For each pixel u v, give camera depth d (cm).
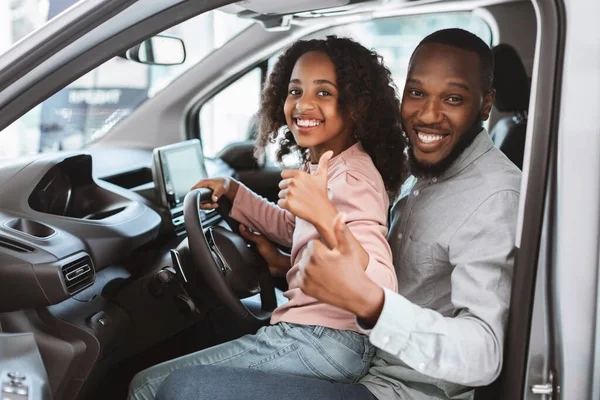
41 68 103
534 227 108
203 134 275
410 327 108
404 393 130
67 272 146
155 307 184
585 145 106
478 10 230
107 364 177
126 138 268
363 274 104
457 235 131
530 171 108
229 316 198
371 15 219
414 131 139
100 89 567
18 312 145
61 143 566
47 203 179
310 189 105
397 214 155
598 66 104
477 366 112
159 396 131
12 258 140
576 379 110
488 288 121
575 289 108
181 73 268
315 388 127
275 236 182
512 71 204
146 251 195
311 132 146
